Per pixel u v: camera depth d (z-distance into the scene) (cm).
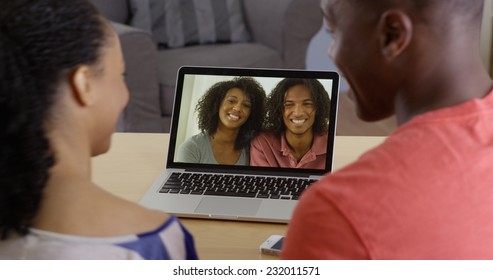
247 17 321
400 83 74
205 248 117
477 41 72
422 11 69
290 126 144
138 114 283
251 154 144
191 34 315
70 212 73
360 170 68
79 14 73
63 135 73
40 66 70
